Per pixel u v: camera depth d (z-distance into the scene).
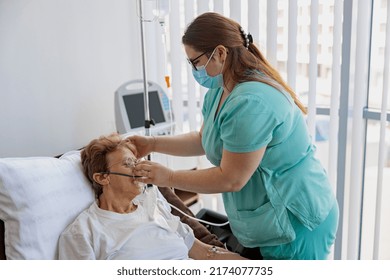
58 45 2.29
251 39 1.53
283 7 2.21
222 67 1.47
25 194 1.44
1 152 2.13
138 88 2.47
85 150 1.61
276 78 1.53
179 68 2.60
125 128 2.26
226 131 1.41
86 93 2.47
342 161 2.25
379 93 2.17
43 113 2.28
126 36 2.62
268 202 1.53
